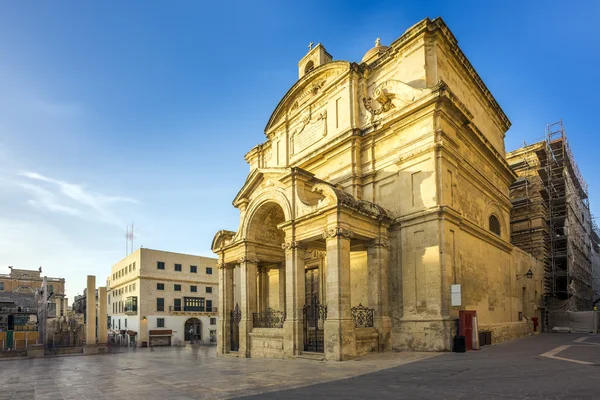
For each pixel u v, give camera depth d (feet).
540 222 118.62
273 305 89.56
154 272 194.90
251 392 32.32
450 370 38.11
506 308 80.74
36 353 117.08
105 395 33.71
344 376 38.60
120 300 216.95
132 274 200.03
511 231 123.13
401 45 71.82
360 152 74.18
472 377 33.76
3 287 259.19
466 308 62.49
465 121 67.15
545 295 114.83
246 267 74.02
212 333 209.97
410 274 61.77
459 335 54.90
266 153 103.86
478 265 69.67
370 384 33.24
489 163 81.87
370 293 62.08
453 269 60.08
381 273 61.72
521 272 94.63
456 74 75.77
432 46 69.67
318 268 80.48
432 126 62.85
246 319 71.82
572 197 134.41
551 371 34.63
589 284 152.25
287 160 92.99
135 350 143.84
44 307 146.92
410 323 59.62
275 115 98.84
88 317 130.93
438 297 57.52
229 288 82.12
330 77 85.40
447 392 28.14
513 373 34.60
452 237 61.31
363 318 61.36
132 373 50.39
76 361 87.30
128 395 33.22
